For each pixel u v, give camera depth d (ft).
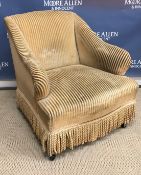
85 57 6.66
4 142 6.05
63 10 7.10
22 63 5.42
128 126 6.51
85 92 5.40
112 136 6.20
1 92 7.99
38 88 5.07
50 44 6.39
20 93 6.59
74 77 5.88
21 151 5.80
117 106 5.83
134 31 7.70
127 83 5.84
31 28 6.16
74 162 5.54
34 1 7.18
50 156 5.48
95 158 5.63
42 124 5.44
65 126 5.28
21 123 6.63
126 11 7.43
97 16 7.47
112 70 6.15
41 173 5.29
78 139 5.59
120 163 5.49
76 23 6.64
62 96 5.26
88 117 5.45
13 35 5.59
